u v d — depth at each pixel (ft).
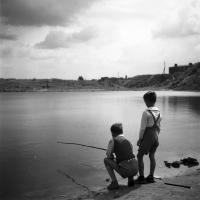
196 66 518.78
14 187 16.66
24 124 50.88
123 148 14.85
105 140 33.68
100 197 13.61
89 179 18.13
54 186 16.79
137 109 86.69
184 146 28.55
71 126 47.37
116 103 123.03
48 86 622.54
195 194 13.19
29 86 617.62
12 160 23.56
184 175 17.83
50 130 42.70
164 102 116.57
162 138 33.37
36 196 15.10
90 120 56.59
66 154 25.73
